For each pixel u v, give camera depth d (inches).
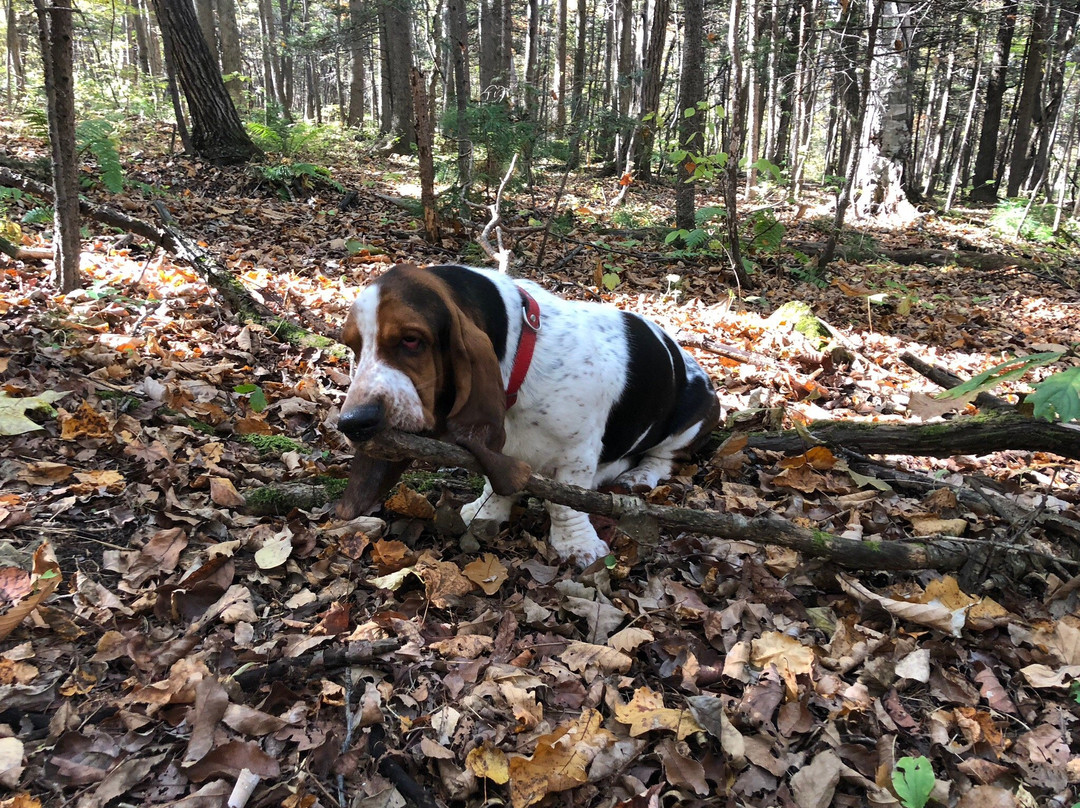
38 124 152.8
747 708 37.4
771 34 230.1
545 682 38.4
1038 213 273.3
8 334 60.9
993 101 380.2
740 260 124.3
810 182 400.8
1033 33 315.9
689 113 143.8
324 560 44.7
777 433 66.1
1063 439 57.6
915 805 31.0
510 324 44.2
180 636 38.0
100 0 312.8
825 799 33.7
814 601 47.7
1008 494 60.3
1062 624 43.7
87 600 38.5
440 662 38.4
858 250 170.6
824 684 39.6
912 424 63.1
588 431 47.9
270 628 39.9
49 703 33.4
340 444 58.2
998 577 48.3
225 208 131.9
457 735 34.7
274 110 203.6
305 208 143.1
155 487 48.1
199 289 82.4
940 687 40.6
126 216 87.7
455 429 39.4
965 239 214.1
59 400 53.1
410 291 37.9
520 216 144.0
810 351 88.6
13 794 29.7
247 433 58.0
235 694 35.0
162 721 33.8
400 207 153.5
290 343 74.3
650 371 52.6
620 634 41.2
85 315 69.2
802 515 55.1
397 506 49.4
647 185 292.8
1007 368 37.3
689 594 45.7
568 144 152.9
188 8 163.6
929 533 53.0
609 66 402.0
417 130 121.8
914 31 183.3
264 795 31.2
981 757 36.7
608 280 111.0
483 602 43.8
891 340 103.2
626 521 44.3
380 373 36.9
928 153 453.1
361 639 39.0
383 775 32.8
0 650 35.4
